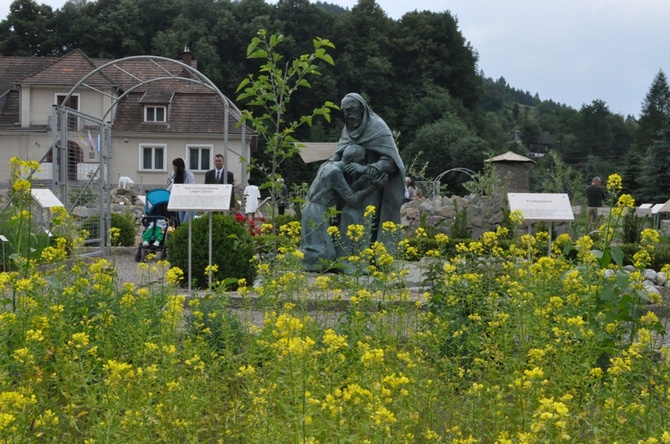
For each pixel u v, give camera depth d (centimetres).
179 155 4800
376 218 1103
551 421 276
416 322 539
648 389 393
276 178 781
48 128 4766
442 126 6700
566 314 493
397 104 7475
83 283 552
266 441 322
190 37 7294
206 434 415
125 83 5012
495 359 452
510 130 11556
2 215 911
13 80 5319
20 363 404
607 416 354
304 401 307
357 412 341
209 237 986
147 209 1435
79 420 405
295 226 771
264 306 555
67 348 430
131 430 347
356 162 1095
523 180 2447
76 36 7406
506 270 606
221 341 536
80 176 1831
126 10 7431
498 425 376
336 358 365
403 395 367
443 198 1945
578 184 3581
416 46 7625
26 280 480
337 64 7206
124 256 1546
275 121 823
